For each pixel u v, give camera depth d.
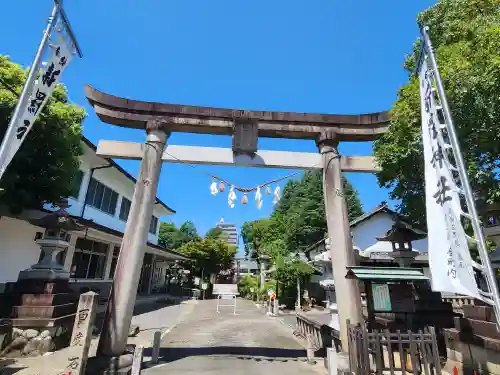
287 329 13.41
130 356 6.58
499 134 6.14
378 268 6.89
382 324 7.81
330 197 8.22
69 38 5.65
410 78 9.17
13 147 4.88
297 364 7.57
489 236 10.59
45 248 8.46
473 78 6.06
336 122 8.74
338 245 7.77
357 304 7.23
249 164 8.31
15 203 8.82
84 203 14.71
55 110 8.90
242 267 50.62
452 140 4.69
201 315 17.97
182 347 9.31
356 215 33.16
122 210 19.09
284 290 24.36
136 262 7.12
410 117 7.68
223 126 8.40
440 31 8.40
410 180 8.46
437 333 7.07
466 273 4.39
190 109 8.34
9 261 10.95
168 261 30.53
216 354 8.44
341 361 6.35
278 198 8.27
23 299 7.70
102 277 17.38
